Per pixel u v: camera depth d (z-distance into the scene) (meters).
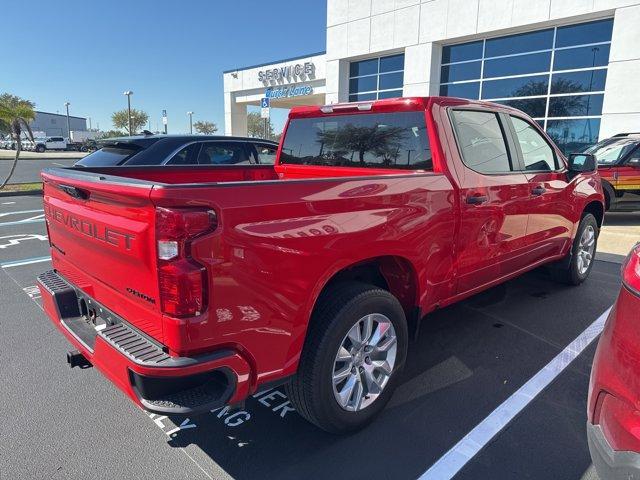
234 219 2.08
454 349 3.93
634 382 1.78
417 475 2.50
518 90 15.30
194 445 2.75
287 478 2.49
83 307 2.88
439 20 16.33
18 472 2.52
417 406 3.12
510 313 4.70
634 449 1.75
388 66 18.70
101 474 2.51
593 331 4.28
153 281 2.08
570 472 2.52
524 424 2.93
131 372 2.15
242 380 2.23
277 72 25.84
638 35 12.32
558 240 4.80
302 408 2.65
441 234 3.18
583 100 13.95
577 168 4.66
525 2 14.26
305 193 2.36
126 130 65.69
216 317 2.09
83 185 2.41
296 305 2.37
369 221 2.66
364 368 2.85
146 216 2.06
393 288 3.23
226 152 7.73
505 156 3.92
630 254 2.05
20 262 6.63
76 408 3.11
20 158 38.44
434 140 3.31
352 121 3.96
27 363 3.69
